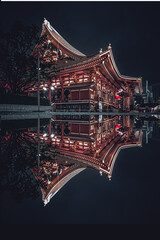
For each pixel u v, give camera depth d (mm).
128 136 5520
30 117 12875
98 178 1999
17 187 1607
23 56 18031
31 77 20578
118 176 1969
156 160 2660
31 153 3018
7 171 2031
